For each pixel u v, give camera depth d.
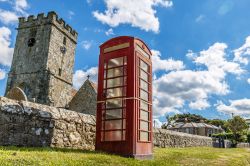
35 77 45.06
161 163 8.02
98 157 6.88
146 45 10.41
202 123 95.25
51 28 47.38
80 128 10.38
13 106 7.73
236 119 62.47
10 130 7.47
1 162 4.68
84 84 34.12
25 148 7.06
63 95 47.84
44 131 8.62
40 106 8.91
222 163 10.55
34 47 47.38
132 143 8.54
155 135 17.34
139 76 9.52
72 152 7.57
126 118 8.88
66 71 50.38
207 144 32.94
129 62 9.36
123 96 9.18
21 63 47.34
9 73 47.47
